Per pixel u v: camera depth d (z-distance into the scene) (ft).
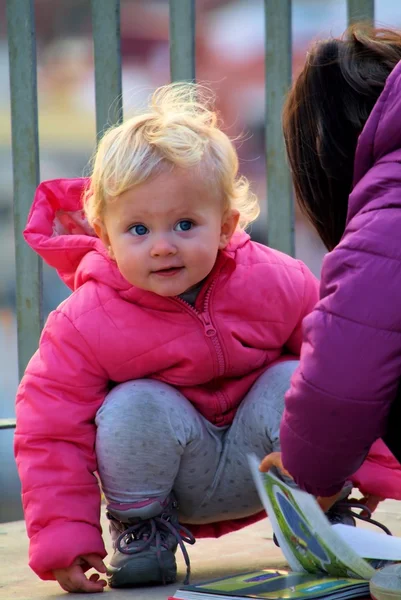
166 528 13.75
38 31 31.60
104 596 13.07
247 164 31.14
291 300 14.43
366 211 11.01
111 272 14.05
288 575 12.43
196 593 11.79
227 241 14.03
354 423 10.62
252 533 16.92
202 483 14.19
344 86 12.55
